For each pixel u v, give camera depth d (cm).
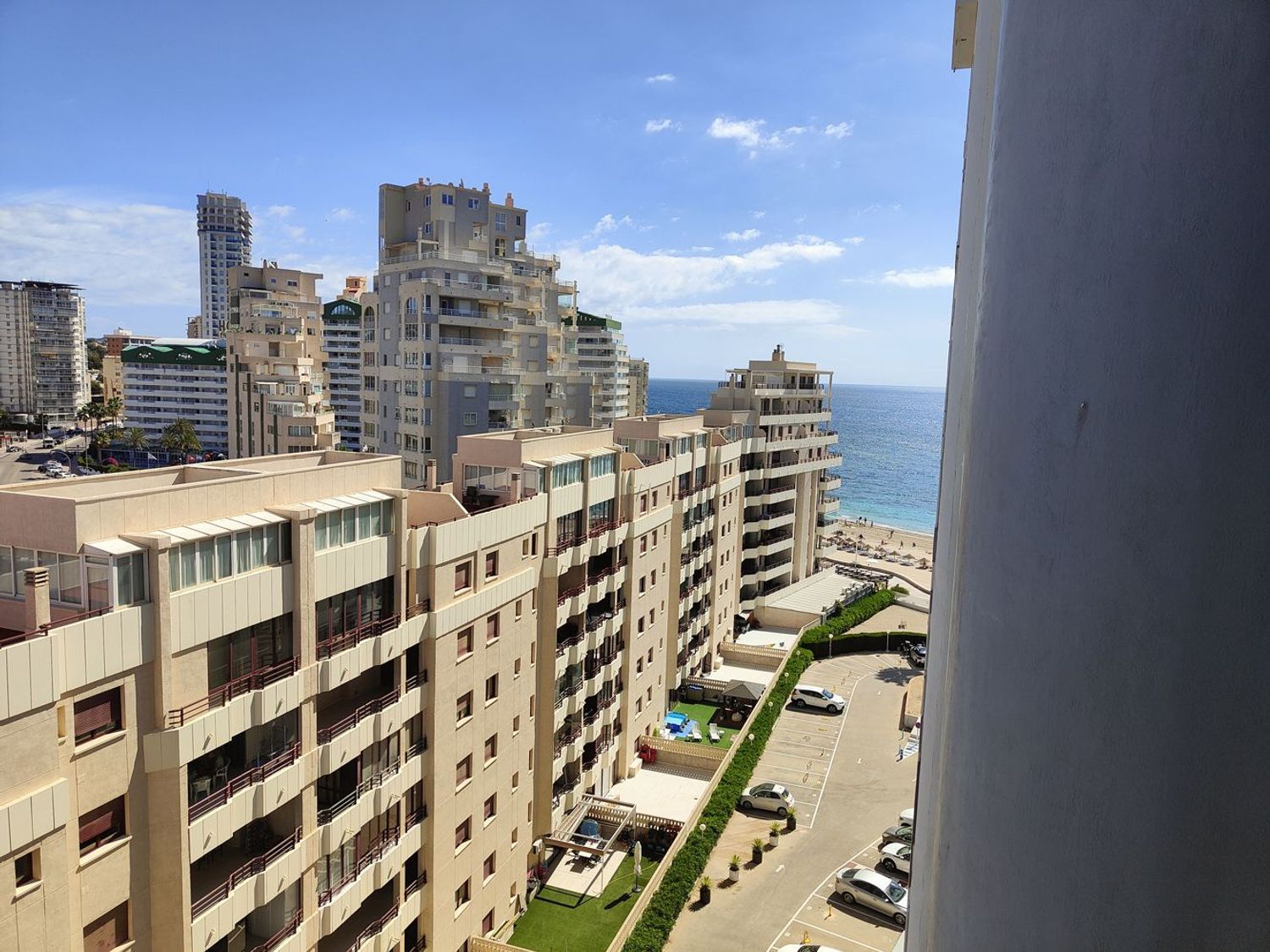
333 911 2739
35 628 1892
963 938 385
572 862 4569
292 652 2577
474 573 3459
